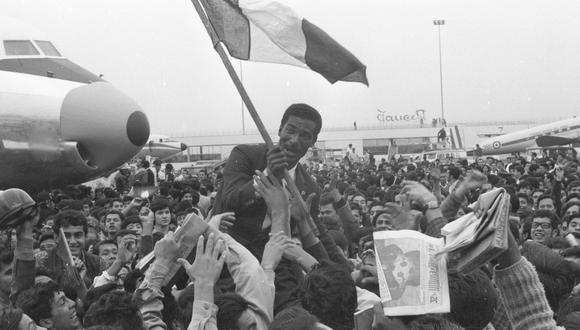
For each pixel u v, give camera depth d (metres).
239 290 4.84
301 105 5.97
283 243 5.12
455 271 3.73
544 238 10.41
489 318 3.91
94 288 6.04
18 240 5.89
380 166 39.28
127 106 18.81
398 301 3.57
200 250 4.49
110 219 12.17
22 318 5.43
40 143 18.56
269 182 5.27
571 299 5.45
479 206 3.61
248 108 6.20
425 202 5.25
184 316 5.12
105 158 18.97
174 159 79.06
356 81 6.68
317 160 36.88
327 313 4.37
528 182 18.47
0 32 21.12
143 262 5.77
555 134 69.31
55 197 20.25
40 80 19.75
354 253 8.80
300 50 6.59
